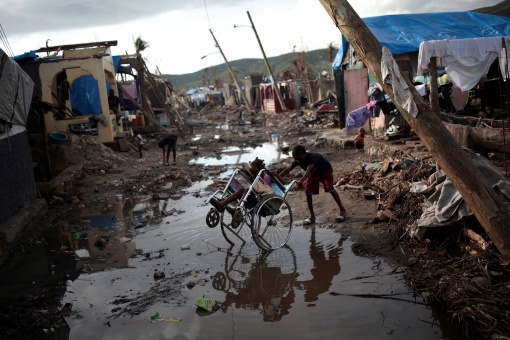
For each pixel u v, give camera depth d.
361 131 14.80
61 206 10.05
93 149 15.13
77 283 5.71
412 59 14.67
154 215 8.83
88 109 18.83
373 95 14.21
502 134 9.04
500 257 4.75
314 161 7.04
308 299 4.89
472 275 4.61
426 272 5.19
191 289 5.32
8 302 5.28
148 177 12.93
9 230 7.23
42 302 5.23
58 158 13.20
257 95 45.69
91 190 11.55
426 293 4.76
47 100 16.73
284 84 37.84
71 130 17.84
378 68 4.98
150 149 19.62
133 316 4.75
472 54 9.73
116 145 17.48
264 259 6.11
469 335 3.94
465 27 16.56
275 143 19.45
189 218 8.40
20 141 8.93
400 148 11.13
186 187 11.46
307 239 6.75
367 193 8.45
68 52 19.06
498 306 3.99
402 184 7.70
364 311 4.52
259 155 16.28
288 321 4.45
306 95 38.34
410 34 15.41
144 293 5.29
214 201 6.35
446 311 4.36
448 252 5.55
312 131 21.94
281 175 7.12
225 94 59.75
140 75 25.48
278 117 33.53
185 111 53.06
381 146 12.28
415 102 4.84
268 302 4.89
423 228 5.81
